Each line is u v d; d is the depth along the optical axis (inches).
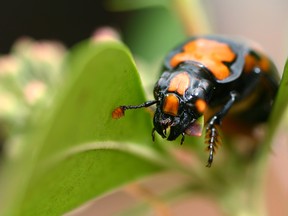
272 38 6.8
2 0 10.5
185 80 3.3
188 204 8.5
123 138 3.5
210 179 4.2
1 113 4.3
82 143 3.1
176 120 3.2
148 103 3.2
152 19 5.8
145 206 4.2
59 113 2.8
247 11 7.1
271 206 6.9
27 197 2.8
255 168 4.1
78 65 2.9
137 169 3.7
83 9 10.5
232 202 4.1
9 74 4.6
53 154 2.9
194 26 4.7
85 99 3.0
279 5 7.1
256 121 4.0
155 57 5.8
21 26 10.6
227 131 4.1
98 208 8.3
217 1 7.2
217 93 3.5
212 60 3.5
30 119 4.3
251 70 3.7
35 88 4.3
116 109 3.1
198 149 4.1
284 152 6.2
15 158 4.2
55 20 10.7
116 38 4.5
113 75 3.0
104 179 3.5
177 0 4.7
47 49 4.9
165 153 3.9
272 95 3.8
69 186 3.1
